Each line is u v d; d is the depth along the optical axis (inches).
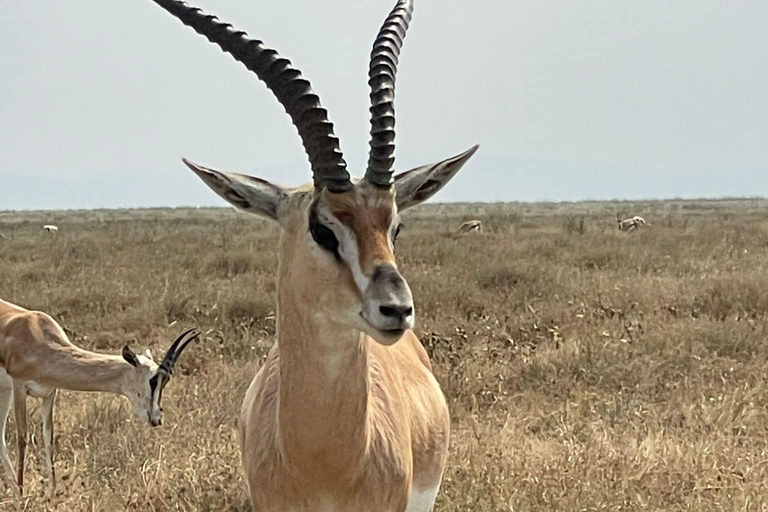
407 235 2063.2
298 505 276.8
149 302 952.3
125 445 522.6
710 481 433.7
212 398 609.3
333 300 249.8
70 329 852.0
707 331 724.7
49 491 464.8
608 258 1348.4
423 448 323.9
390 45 272.5
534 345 715.4
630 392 599.8
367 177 253.6
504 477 442.6
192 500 431.5
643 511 408.2
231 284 1095.6
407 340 366.3
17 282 1178.0
